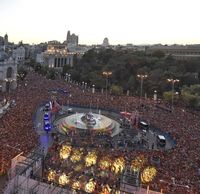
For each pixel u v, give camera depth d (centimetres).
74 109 11406
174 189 4812
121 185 4750
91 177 5012
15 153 5534
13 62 14562
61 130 8588
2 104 9706
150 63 19725
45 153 6147
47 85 16150
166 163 5897
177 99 14262
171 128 9019
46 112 9794
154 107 12188
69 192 4344
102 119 9550
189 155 6488
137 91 16488
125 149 7069
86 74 19300
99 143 7431
